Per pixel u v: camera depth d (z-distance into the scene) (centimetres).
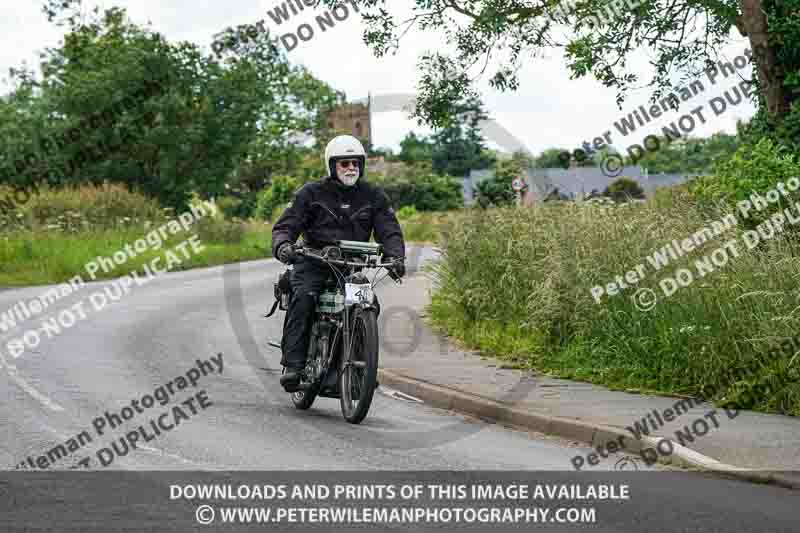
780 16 2069
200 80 6750
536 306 1666
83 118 6456
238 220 5319
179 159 6625
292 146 6850
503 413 1222
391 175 5144
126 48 6719
